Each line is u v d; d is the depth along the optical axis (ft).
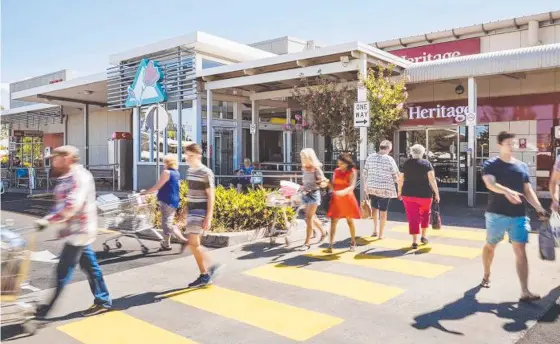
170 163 26.94
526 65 39.65
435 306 17.26
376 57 43.78
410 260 24.08
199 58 55.52
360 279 20.84
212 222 30.22
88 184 16.21
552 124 50.37
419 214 26.76
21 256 15.53
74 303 18.13
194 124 55.88
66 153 15.88
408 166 26.81
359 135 44.14
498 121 53.88
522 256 17.57
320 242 28.84
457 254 25.22
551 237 19.22
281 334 14.97
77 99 82.79
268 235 30.27
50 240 31.45
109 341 14.64
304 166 26.99
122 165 68.74
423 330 15.10
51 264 24.88
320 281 20.62
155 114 34.91
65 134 99.86
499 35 56.08
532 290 18.84
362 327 15.42
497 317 16.11
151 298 18.63
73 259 15.96
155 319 16.43
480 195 53.78
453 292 18.80
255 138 61.52
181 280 21.09
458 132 56.90
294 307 17.39
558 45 38.93
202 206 19.84
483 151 55.31
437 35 59.41
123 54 62.75
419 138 59.93
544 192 51.01
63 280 15.83
